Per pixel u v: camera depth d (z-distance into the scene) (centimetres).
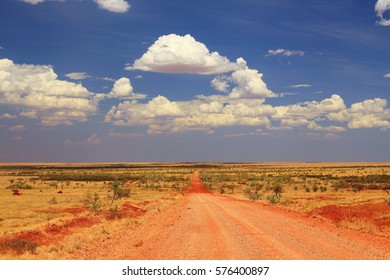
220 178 13425
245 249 1592
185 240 1844
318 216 2944
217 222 2612
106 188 9162
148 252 1561
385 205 3309
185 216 3059
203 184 11319
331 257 1427
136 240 1888
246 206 4081
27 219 3198
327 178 12588
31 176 17900
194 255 1479
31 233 2002
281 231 2145
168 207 4041
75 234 2078
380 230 2219
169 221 2734
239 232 2108
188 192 8288
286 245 1689
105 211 3375
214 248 1622
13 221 3036
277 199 4691
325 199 5300
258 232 2108
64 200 5844
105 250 1642
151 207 3888
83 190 8538
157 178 13300
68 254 1572
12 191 8212
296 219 2797
